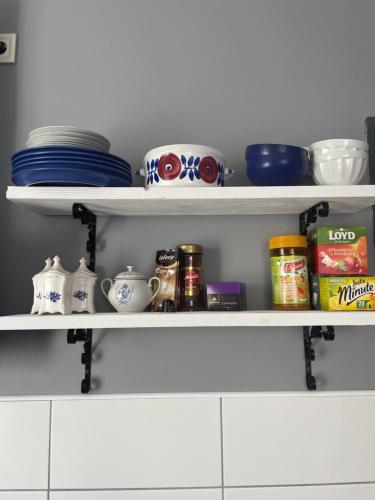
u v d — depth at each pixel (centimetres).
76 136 81
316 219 92
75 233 100
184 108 104
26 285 98
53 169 76
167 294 91
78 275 88
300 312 79
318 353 97
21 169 77
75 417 92
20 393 95
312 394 93
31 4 105
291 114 104
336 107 104
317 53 106
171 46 105
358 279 83
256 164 85
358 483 90
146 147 103
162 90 104
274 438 92
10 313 97
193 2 106
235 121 104
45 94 103
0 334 97
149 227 100
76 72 104
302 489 90
